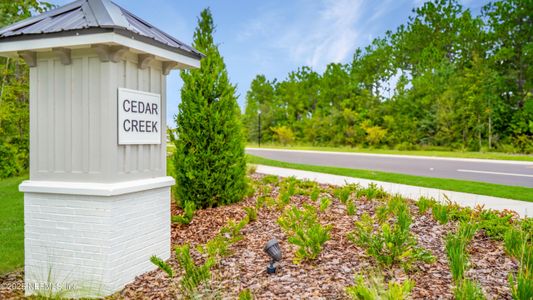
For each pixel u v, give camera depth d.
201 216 7.05
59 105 4.30
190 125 7.47
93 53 4.11
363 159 22.12
